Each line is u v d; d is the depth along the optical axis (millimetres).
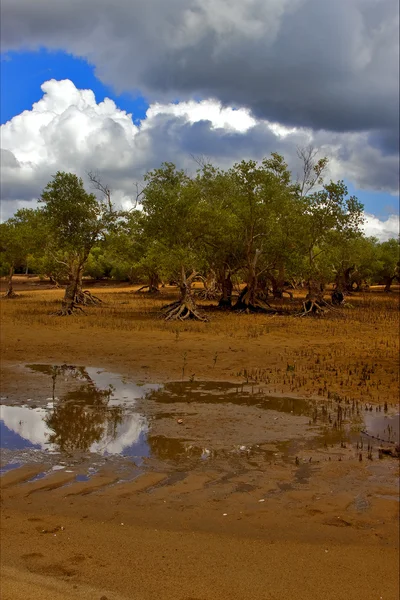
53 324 25406
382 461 7594
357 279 74250
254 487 6645
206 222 32531
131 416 9758
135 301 45906
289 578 4434
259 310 36344
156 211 31906
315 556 4906
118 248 37625
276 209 34812
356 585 4359
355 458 7707
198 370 14367
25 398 11078
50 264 42906
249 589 4184
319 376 13625
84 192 35344
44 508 5887
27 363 15211
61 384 12469
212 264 39031
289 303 46938
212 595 4035
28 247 48750
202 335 21984
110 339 20297
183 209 31609
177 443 8281
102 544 4941
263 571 4543
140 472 7066
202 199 35375
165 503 6109
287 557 4859
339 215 34438
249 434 8773
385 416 9922
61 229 36000
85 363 15312
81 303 39969
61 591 3715
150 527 5445
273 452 7938
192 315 29984
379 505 6164
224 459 7621
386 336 22672
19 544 4840
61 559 4527
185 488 6562
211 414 9930
